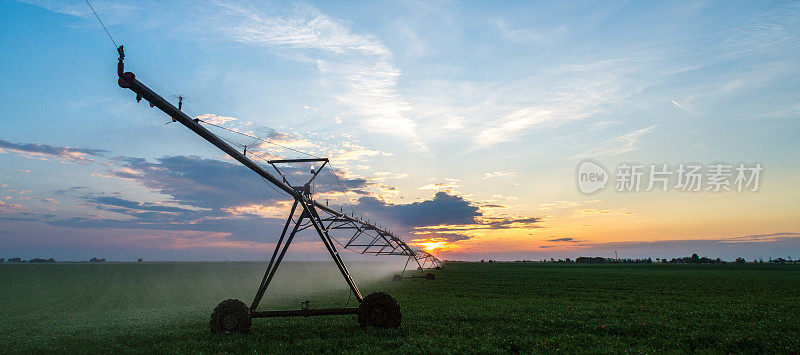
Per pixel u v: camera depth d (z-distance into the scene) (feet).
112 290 184.14
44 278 286.66
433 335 47.98
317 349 40.93
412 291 124.67
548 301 92.12
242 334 50.31
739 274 277.23
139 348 43.50
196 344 44.29
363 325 53.31
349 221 90.79
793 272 314.96
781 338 46.70
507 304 84.28
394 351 39.37
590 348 41.52
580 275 253.65
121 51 35.06
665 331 51.96
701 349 42.19
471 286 148.15
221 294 150.41
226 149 45.68
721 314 68.13
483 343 43.21
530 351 40.60
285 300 103.14
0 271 375.25
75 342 48.65
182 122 40.32
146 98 36.70
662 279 205.16
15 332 59.16
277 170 62.34
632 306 80.07
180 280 265.95
